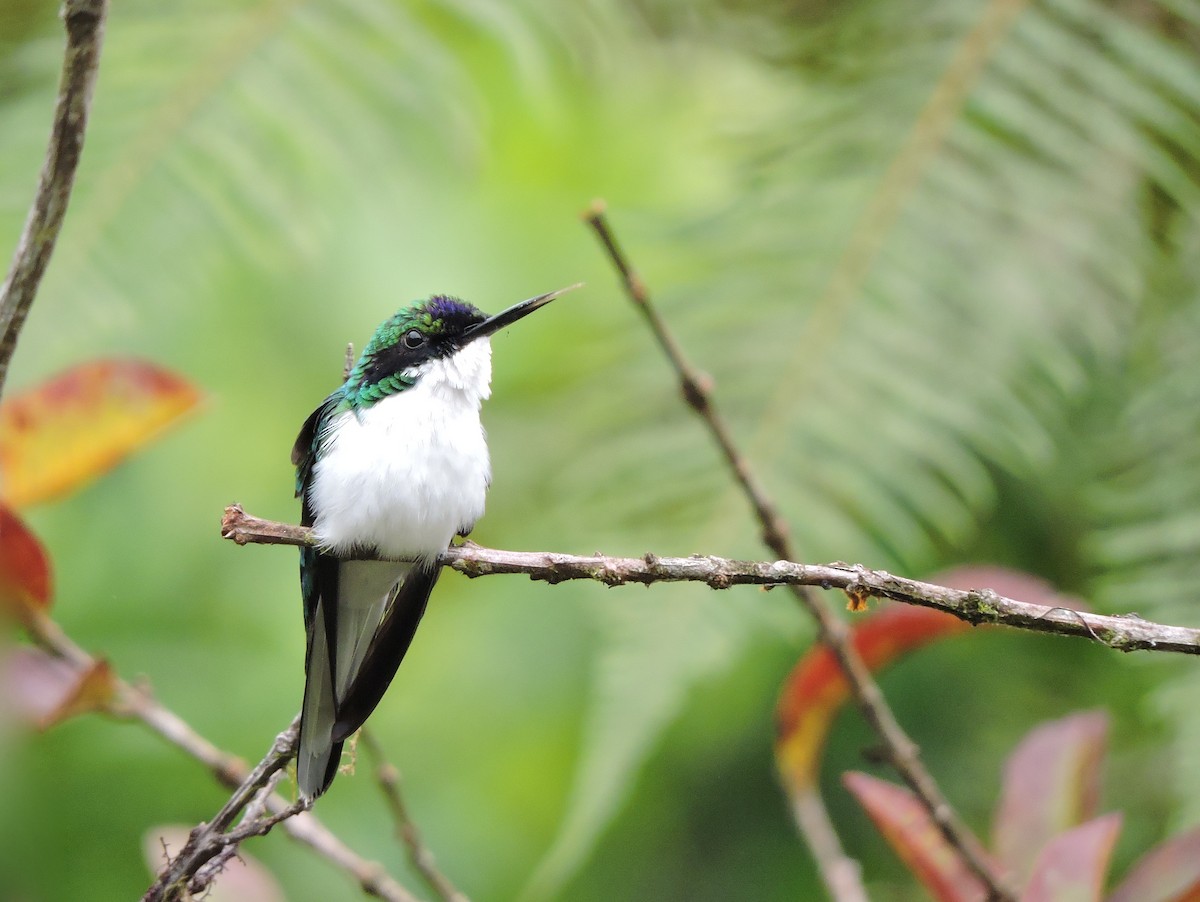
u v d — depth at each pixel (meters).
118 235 10.14
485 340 7.59
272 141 10.56
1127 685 10.03
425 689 11.71
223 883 6.83
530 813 11.27
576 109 13.77
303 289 12.44
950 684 10.24
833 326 9.90
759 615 8.84
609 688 8.33
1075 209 10.17
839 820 10.54
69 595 10.82
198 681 10.62
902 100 10.77
